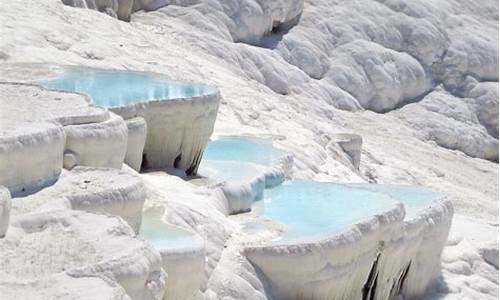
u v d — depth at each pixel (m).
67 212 17.50
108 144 21.62
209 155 31.88
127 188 19.50
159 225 21.48
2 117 20.72
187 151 28.39
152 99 27.22
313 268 23.52
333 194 28.98
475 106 65.62
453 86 66.81
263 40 62.06
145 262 15.91
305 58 61.94
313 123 47.53
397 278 27.67
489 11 74.06
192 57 48.72
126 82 30.27
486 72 68.12
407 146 57.72
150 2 59.03
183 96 28.05
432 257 29.67
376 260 25.92
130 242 16.36
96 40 41.62
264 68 57.06
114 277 15.19
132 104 26.28
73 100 23.38
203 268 20.55
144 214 22.22
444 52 68.00
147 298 16.03
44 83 29.11
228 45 56.69
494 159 64.38
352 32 65.44
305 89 58.47
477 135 63.44
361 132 57.06
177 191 25.44
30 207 17.94
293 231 24.94
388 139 57.59
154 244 20.06
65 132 20.59
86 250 15.95
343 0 68.19
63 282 14.44
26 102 22.81
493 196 52.97
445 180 52.84
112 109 25.59
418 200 30.22
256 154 32.38
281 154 32.66
